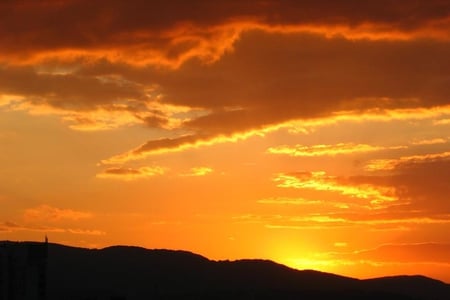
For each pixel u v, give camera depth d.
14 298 160.38
